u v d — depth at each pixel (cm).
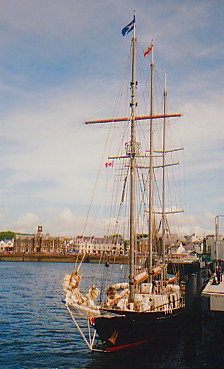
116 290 3338
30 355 3031
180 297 3816
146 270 3922
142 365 2773
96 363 2809
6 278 10325
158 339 3167
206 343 3466
